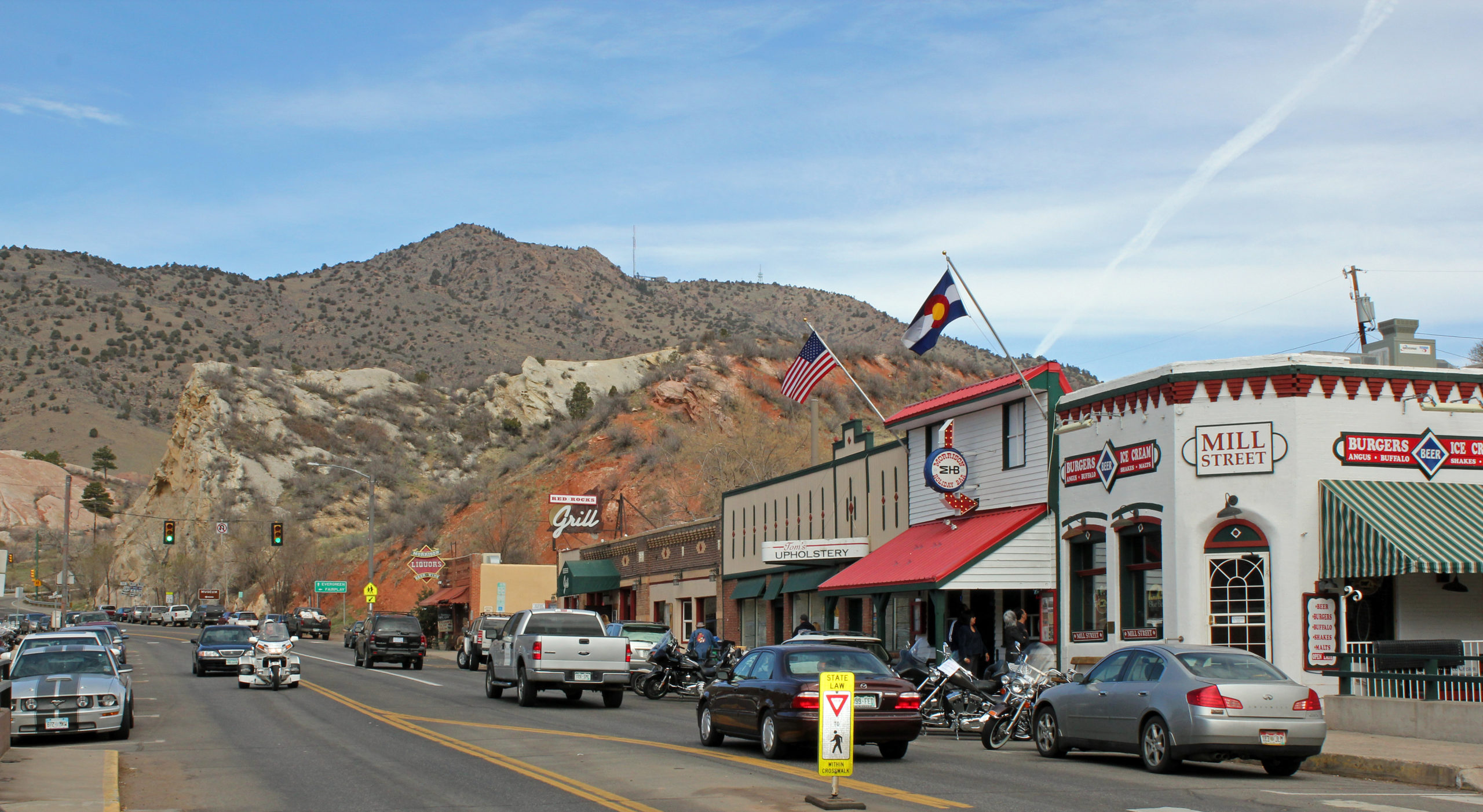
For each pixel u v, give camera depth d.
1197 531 21.58
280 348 190.62
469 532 77.38
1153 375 22.55
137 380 195.12
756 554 40.19
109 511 160.62
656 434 79.94
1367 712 18.42
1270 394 21.31
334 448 120.12
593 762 15.86
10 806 11.99
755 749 17.69
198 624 89.75
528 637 26.80
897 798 12.60
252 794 13.35
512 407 127.06
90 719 19.08
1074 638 24.80
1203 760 15.92
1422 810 11.92
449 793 13.13
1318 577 20.70
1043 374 26.61
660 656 30.28
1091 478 24.45
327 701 27.66
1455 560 18.83
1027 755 17.36
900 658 23.61
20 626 63.00
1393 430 21.42
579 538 64.00
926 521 30.88
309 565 94.19
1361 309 30.36
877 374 89.75
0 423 182.88
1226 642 21.25
